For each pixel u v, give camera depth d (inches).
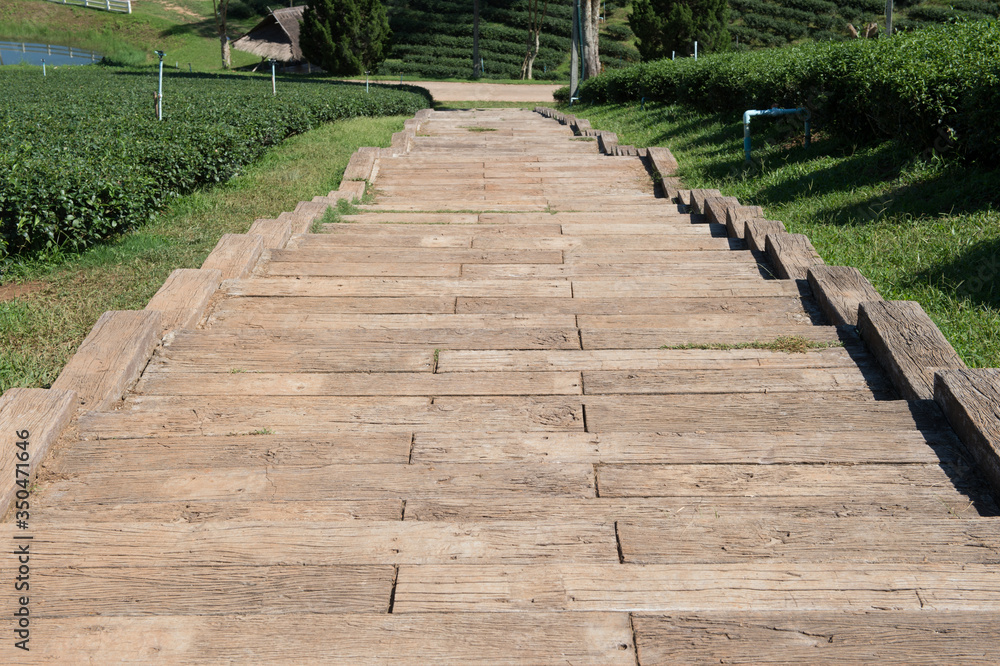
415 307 221.5
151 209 354.6
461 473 136.2
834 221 301.4
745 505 127.1
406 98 1042.7
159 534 112.3
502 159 494.0
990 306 207.6
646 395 167.6
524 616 93.4
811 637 89.9
